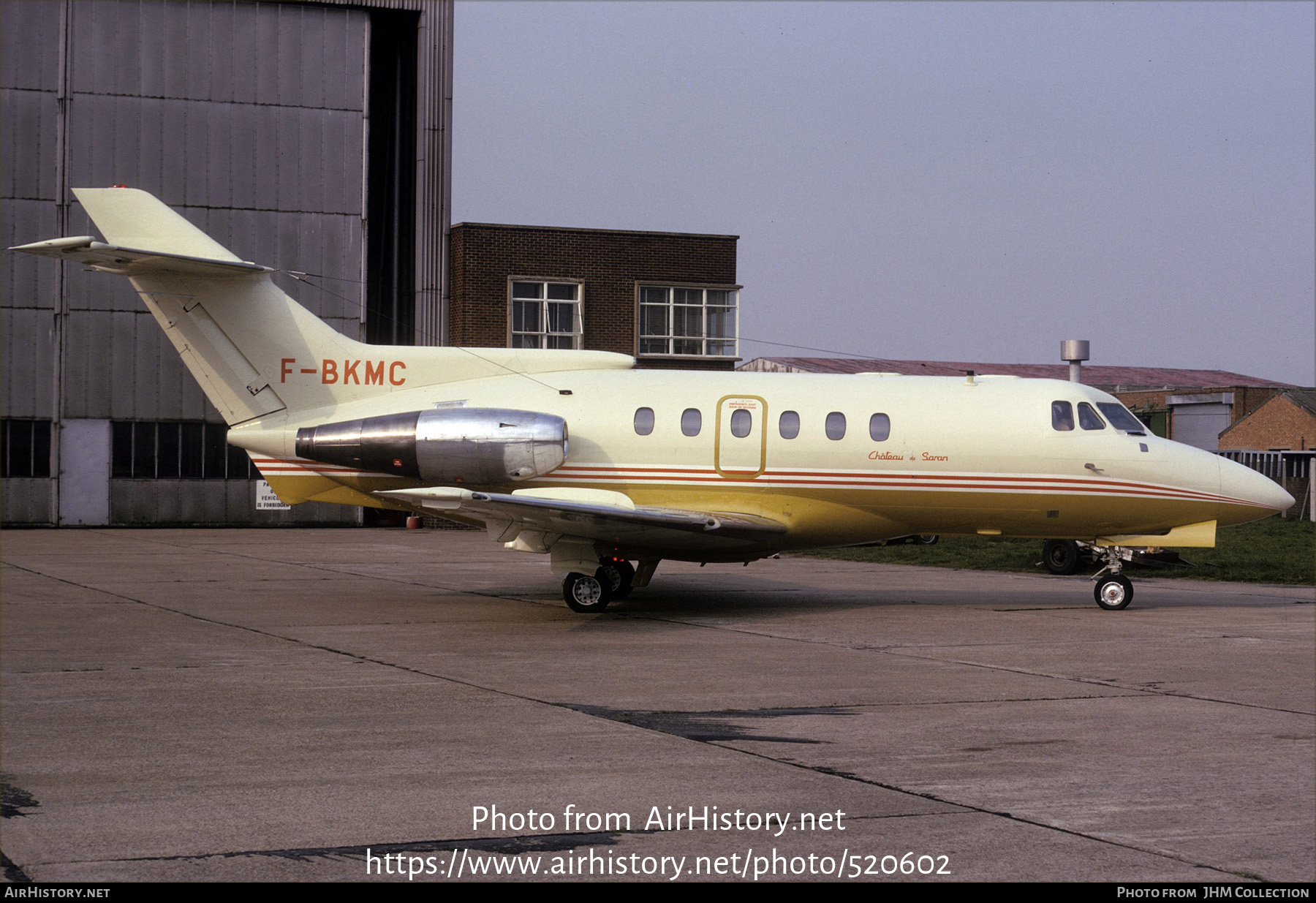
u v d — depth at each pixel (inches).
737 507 677.3
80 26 1419.8
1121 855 250.2
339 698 407.8
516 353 710.5
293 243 1491.1
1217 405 2472.9
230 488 1491.1
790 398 682.8
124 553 1087.6
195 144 1457.9
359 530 1487.5
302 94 1489.9
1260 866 244.1
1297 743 350.0
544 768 314.2
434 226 1531.7
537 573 922.1
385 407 697.6
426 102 1526.8
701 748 338.3
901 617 657.0
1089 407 685.3
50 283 1418.6
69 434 1430.9
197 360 701.3
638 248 1553.9
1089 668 482.9
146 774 305.0
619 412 682.8
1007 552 1183.6
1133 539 698.8
